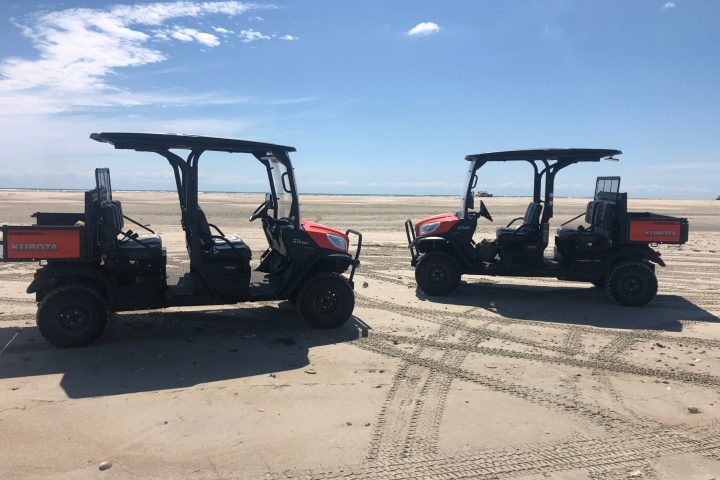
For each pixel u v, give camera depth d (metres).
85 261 5.72
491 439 3.88
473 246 9.00
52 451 3.57
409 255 13.07
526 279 10.46
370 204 37.66
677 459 3.65
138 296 6.03
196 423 4.02
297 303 6.59
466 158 9.09
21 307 7.27
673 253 14.18
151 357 5.48
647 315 7.62
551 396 4.67
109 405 4.30
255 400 4.46
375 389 4.75
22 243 5.51
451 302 8.30
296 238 6.47
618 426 4.11
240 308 7.55
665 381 5.06
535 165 9.02
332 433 3.92
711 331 6.80
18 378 4.84
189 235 6.33
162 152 6.11
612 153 8.32
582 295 8.96
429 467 3.49
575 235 8.48
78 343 5.71
